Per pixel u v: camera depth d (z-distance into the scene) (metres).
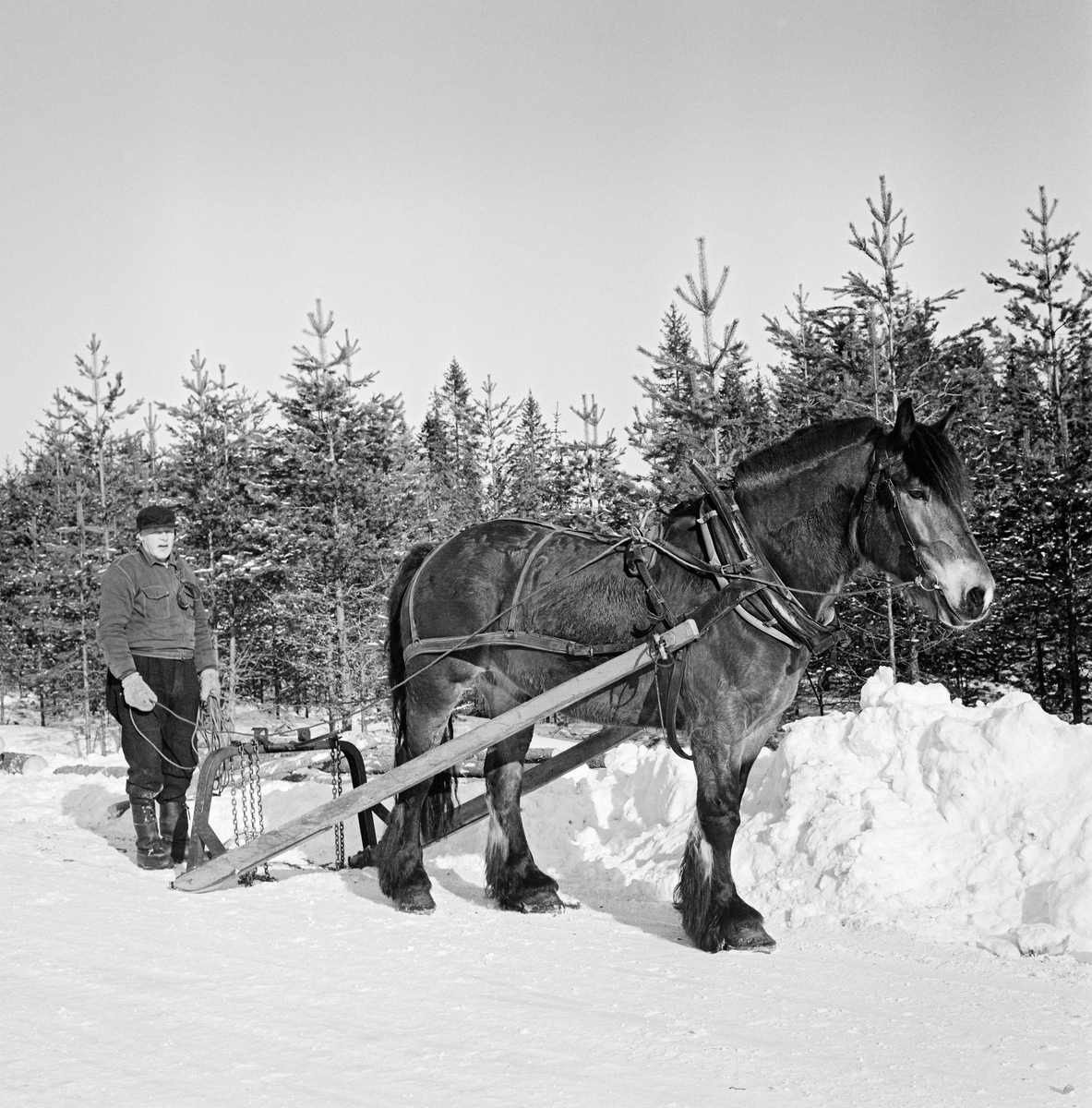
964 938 4.88
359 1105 3.03
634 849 6.78
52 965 4.39
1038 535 19.14
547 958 4.72
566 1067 3.36
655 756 7.36
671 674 5.06
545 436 40.50
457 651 6.03
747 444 16.69
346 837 7.86
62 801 9.36
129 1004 3.94
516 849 5.94
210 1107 3.01
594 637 5.48
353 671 23.48
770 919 5.44
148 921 5.22
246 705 33.59
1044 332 20.39
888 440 4.86
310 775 9.83
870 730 6.09
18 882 5.94
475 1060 3.41
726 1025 3.81
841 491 5.04
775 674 5.01
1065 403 20.33
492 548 6.10
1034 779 5.42
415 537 25.62
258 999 4.02
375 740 18.03
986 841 5.36
